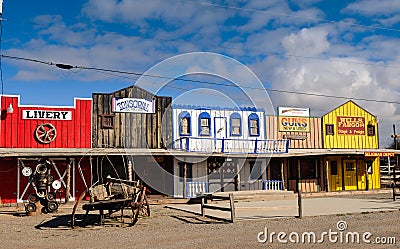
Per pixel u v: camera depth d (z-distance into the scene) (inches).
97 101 952.3
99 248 381.1
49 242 419.2
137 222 552.7
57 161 907.4
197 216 609.9
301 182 1089.4
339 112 1167.6
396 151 1130.0
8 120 893.8
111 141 949.8
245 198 903.1
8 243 418.9
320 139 1139.3
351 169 1154.0
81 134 932.6
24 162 888.9
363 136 1187.3
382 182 1221.7
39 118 910.4
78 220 580.1
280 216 579.2
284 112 1102.4
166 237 432.1
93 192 531.2
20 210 752.3
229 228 482.3
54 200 696.4
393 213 593.6
